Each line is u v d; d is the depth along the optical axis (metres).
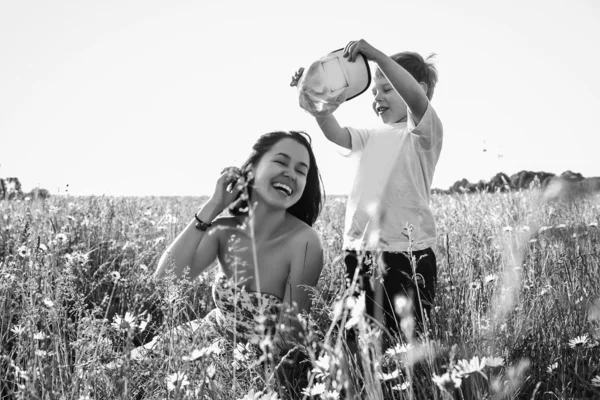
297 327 2.87
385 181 3.34
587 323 2.72
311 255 3.28
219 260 3.37
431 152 3.39
